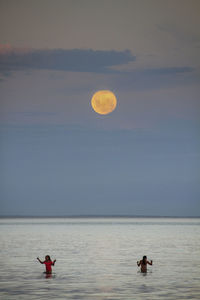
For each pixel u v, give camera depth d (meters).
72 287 47.31
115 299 41.00
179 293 43.78
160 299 40.88
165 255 80.88
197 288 46.53
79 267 63.44
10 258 75.62
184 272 58.28
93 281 51.12
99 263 68.31
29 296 42.59
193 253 84.81
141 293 43.84
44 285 48.53
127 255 81.06
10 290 45.69
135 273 57.47
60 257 77.50
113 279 52.53
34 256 79.06
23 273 57.50
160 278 53.22
